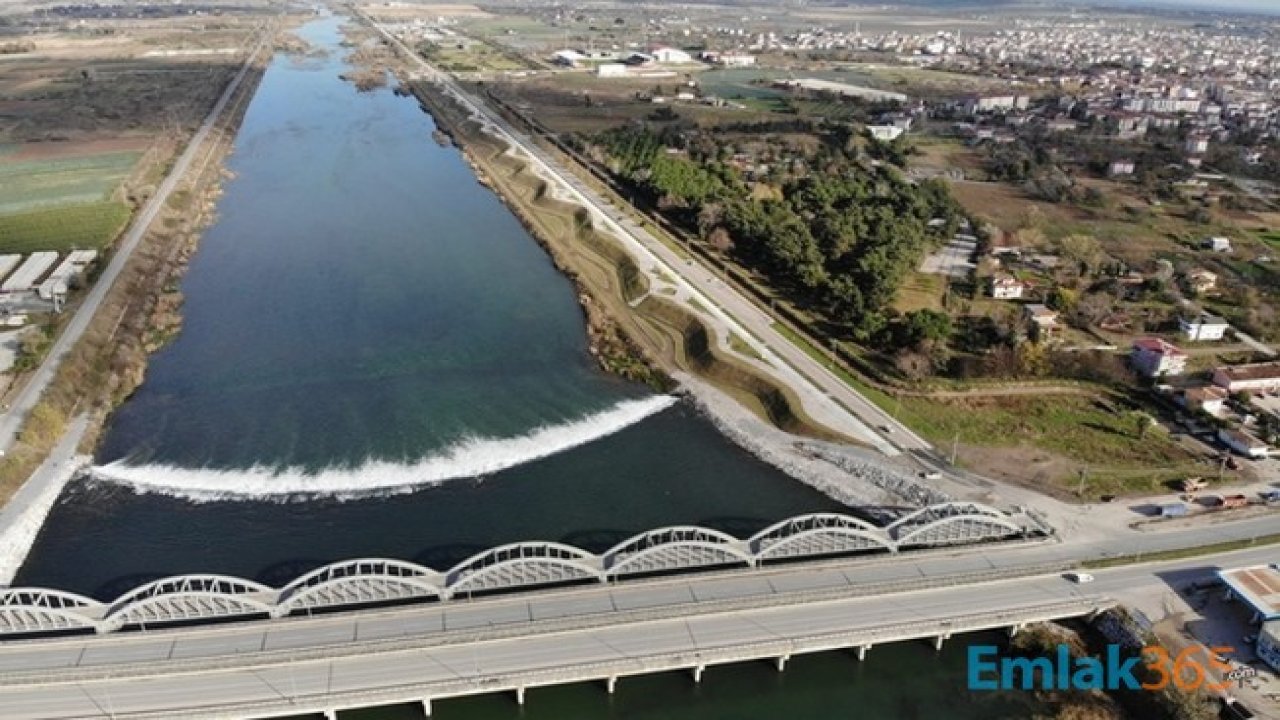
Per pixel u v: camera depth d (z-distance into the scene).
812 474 114.31
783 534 102.75
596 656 79.69
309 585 90.94
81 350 139.38
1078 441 119.69
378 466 115.31
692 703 81.44
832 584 89.25
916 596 88.44
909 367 134.88
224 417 126.31
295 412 127.81
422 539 101.69
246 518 104.75
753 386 134.62
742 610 85.88
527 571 88.06
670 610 84.62
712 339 146.75
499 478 113.81
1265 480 110.38
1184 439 120.44
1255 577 87.62
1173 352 136.38
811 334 150.50
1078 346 144.88
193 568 96.31
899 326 143.38
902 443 118.94
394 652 79.56
